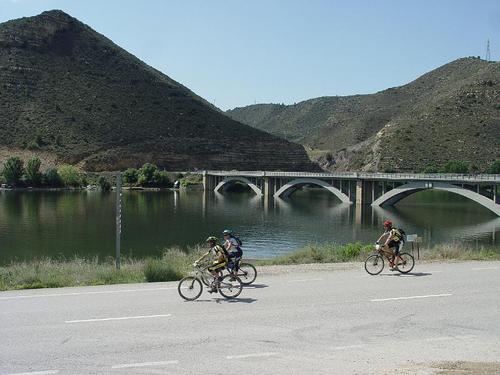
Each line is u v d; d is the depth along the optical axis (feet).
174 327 42.68
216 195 441.68
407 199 398.21
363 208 319.47
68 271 72.74
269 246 179.83
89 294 55.98
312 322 44.24
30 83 596.70
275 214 288.30
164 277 66.95
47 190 441.27
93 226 227.81
